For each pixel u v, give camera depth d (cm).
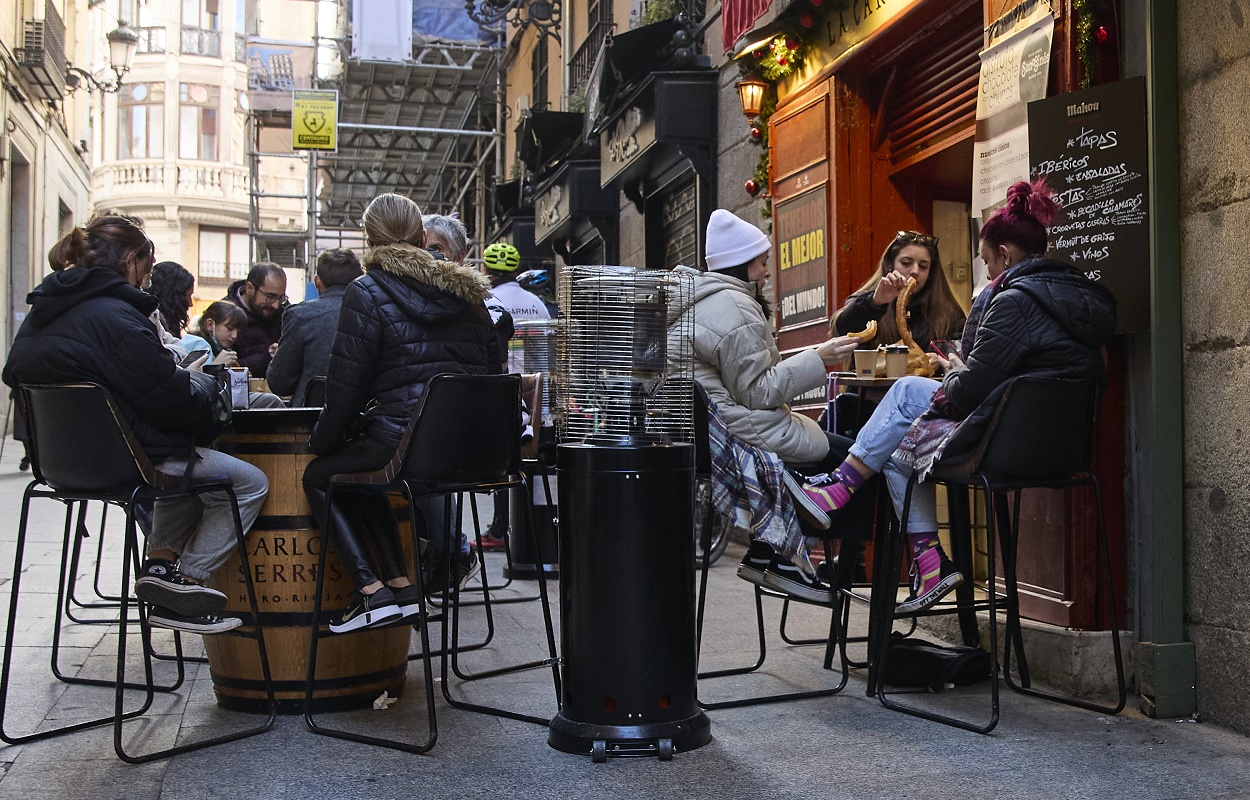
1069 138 429
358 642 412
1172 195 404
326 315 583
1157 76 402
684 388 388
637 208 1242
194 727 392
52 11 2261
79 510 548
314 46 2539
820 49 726
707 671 468
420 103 2270
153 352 365
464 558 524
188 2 4834
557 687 386
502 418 384
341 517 386
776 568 447
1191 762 349
